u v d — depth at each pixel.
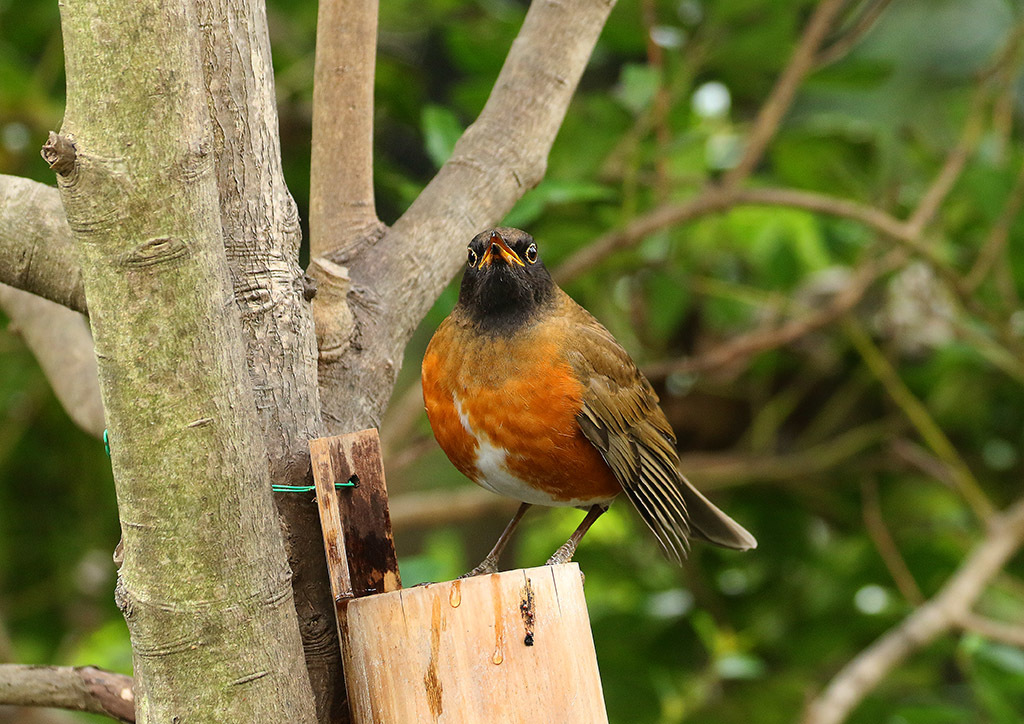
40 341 6.91
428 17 10.82
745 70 9.94
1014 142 11.23
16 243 5.21
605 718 4.38
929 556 10.24
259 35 5.02
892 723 9.30
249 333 4.82
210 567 3.96
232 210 4.86
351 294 5.58
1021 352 9.77
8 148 9.73
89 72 3.60
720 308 11.39
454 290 8.84
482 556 13.77
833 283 11.75
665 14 9.51
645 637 9.94
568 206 9.94
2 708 9.51
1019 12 10.23
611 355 6.87
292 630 4.20
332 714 4.77
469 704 4.20
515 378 6.36
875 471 11.23
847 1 10.54
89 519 10.65
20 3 10.18
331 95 5.86
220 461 3.89
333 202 5.89
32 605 10.62
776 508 11.00
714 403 11.62
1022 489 11.42
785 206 9.36
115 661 10.39
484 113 6.45
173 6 3.63
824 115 13.43
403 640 4.27
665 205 9.65
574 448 6.48
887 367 10.05
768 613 10.32
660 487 7.10
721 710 9.56
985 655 8.88
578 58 6.47
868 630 10.02
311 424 4.91
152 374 3.78
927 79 13.34
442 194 6.08
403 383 13.97
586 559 10.78
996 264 9.79
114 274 3.71
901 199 11.02
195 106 3.72
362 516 4.71
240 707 4.07
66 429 10.55
